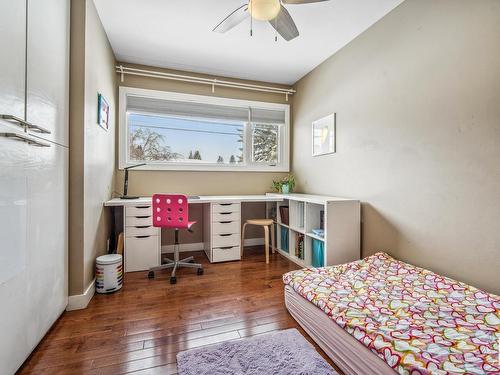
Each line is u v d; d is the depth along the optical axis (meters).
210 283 2.37
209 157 3.60
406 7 2.05
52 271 1.57
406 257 2.07
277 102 3.82
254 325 1.68
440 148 1.80
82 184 1.87
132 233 2.66
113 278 2.15
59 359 1.34
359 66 2.55
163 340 1.51
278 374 1.21
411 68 2.01
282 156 3.91
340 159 2.84
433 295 1.57
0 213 1.06
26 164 1.26
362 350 1.19
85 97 1.88
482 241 1.57
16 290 1.18
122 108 3.11
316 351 1.42
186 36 2.58
